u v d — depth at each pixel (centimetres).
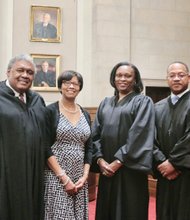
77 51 1055
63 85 379
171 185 390
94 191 739
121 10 1043
